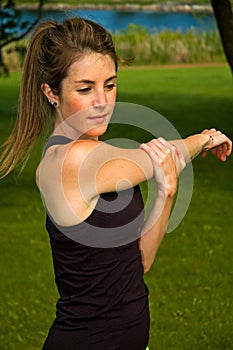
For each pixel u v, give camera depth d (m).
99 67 2.72
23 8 34.94
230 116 17.98
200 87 23.11
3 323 6.47
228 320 6.46
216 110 18.89
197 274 7.61
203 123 17.05
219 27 12.89
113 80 2.77
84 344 2.83
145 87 23.16
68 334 2.84
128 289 2.83
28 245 8.59
